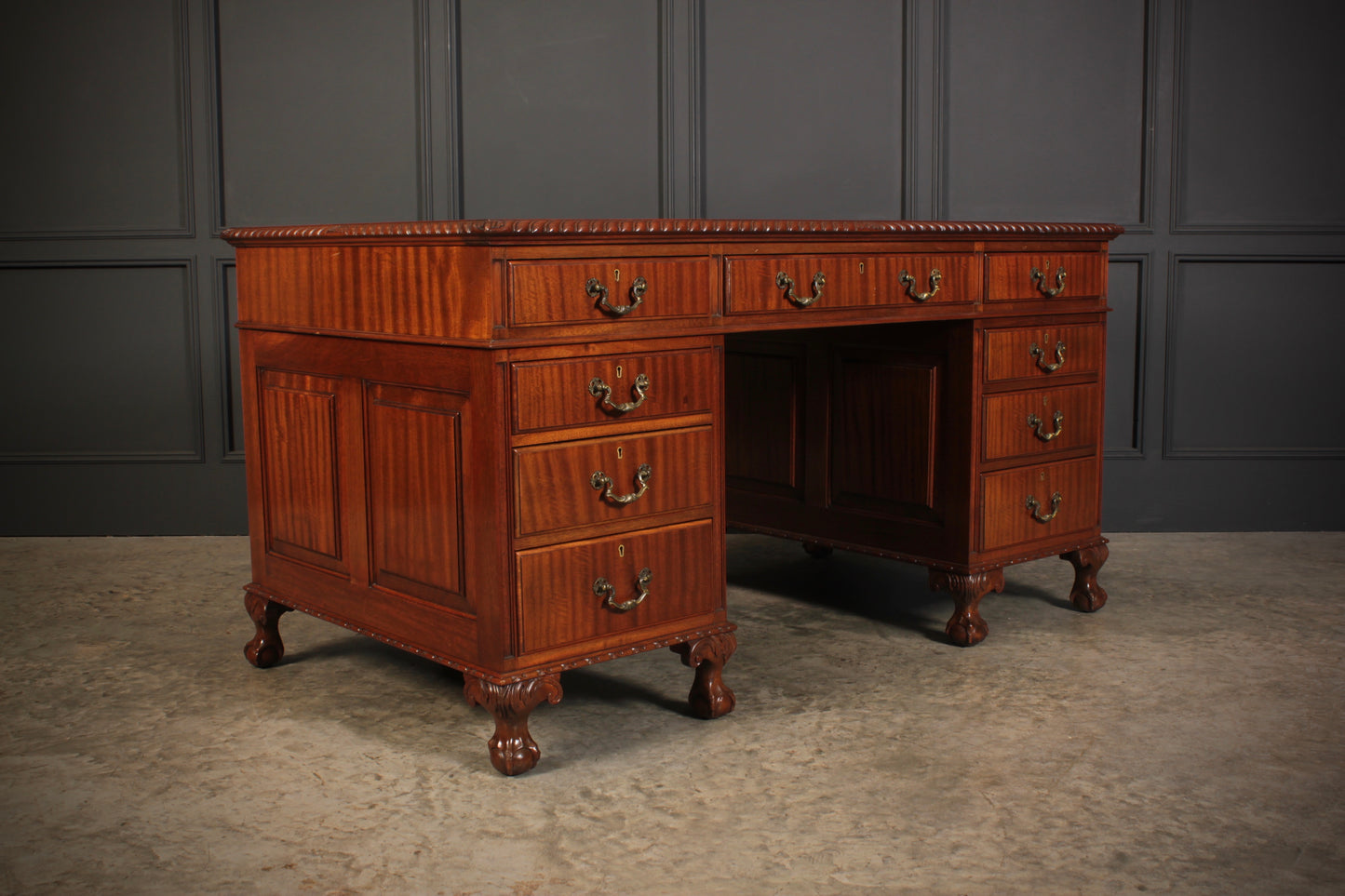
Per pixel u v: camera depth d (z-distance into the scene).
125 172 4.00
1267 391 4.14
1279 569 3.64
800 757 2.25
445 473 2.19
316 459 2.52
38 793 2.08
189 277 4.02
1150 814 2.00
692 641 2.37
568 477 2.16
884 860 1.84
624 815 2.01
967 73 4.01
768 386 3.37
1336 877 1.78
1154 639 2.96
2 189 3.99
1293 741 2.31
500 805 2.05
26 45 3.94
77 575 3.60
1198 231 4.04
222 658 2.83
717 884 1.77
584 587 2.21
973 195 4.06
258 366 2.66
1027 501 3.02
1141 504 4.18
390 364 2.28
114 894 1.74
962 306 2.80
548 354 2.11
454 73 3.94
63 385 4.09
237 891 1.75
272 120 4.00
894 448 3.06
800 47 3.99
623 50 3.97
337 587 2.52
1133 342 4.12
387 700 2.56
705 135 4.00
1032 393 3.01
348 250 2.34
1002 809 2.02
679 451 2.32
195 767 2.20
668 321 2.26
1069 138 4.05
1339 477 4.15
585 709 2.51
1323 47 4.01
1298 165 4.05
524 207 4.02
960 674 2.72
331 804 2.05
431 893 1.75
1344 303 4.11
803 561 3.82
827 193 4.05
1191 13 3.98
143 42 3.95
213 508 4.13
